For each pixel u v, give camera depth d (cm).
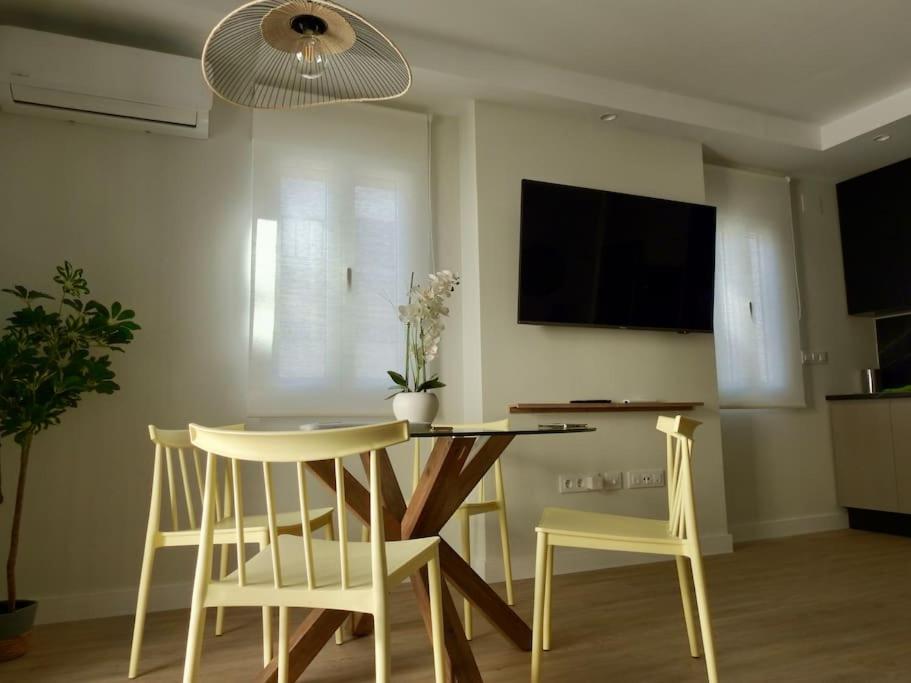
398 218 346
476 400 341
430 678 200
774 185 470
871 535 434
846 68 360
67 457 278
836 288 491
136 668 206
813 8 304
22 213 283
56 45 274
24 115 287
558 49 337
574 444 354
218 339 308
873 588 299
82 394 282
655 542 183
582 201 365
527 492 339
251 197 321
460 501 212
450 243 362
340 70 262
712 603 279
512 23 312
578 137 380
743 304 442
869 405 446
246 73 245
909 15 312
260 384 306
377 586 129
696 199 411
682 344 397
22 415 234
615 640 233
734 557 372
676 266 392
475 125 354
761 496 440
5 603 238
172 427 295
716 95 391
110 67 281
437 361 349
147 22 285
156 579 285
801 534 443
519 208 358
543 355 354
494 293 346
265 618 206
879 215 471
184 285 304
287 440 131
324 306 322
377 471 131
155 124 298
